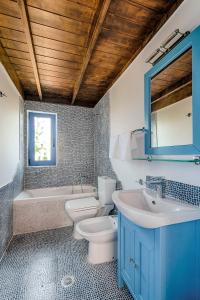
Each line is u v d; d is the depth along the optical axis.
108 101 2.81
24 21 1.41
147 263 1.04
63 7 1.36
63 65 2.20
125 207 1.08
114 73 2.39
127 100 2.15
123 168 2.25
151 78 1.61
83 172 3.55
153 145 1.58
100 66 2.21
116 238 1.75
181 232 0.96
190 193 1.19
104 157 2.98
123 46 1.83
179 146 1.25
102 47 1.84
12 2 1.33
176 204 1.17
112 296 1.37
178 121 1.29
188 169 1.22
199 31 1.06
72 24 1.53
